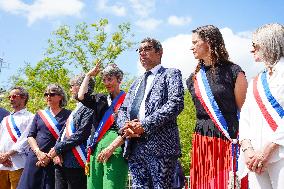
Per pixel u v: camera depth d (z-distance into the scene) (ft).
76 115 17.31
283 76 9.65
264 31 10.11
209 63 12.16
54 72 78.48
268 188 9.47
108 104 15.88
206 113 12.03
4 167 20.16
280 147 9.14
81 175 17.02
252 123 9.94
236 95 11.61
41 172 17.95
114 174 14.78
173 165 11.97
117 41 77.66
